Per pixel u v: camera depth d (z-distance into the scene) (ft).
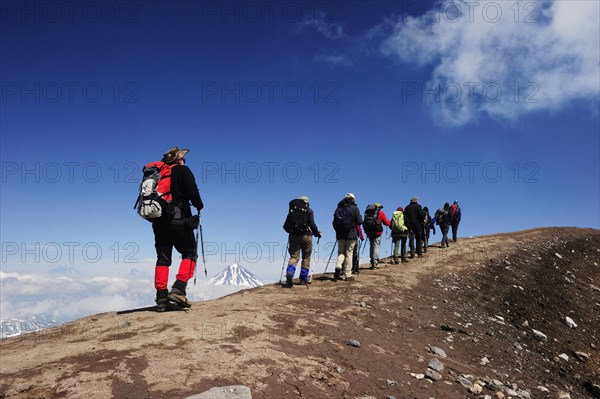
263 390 14.74
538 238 96.43
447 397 18.58
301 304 29.63
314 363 18.39
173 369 15.11
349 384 17.19
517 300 48.14
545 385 25.35
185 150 24.38
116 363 15.15
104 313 24.80
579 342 38.55
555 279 61.57
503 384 22.74
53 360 15.53
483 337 32.32
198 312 23.63
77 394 12.84
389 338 26.02
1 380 13.76
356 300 34.73
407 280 47.83
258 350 18.29
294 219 38.01
